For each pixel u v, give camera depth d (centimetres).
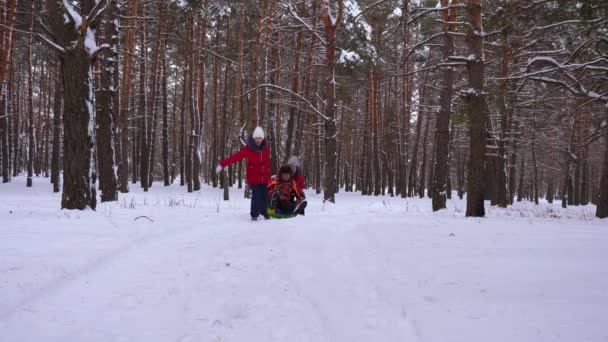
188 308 303
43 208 906
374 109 2944
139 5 2119
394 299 307
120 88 2145
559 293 306
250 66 2150
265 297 325
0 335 249
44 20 1952
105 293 331
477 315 266
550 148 3716
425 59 2031
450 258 434
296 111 2552
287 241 549
